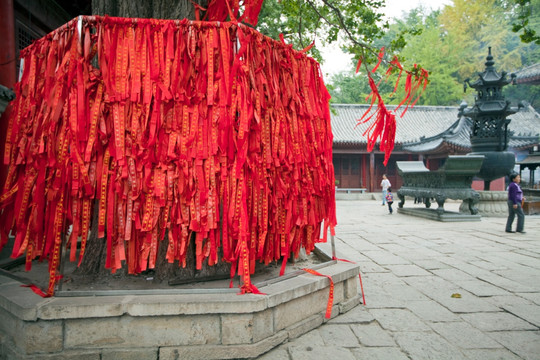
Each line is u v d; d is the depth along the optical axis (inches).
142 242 99.0
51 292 95.2
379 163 997.2
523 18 173.9
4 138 168.7
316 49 293.3
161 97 95.6
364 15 209.0
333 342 106.4
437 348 103.8
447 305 137.9
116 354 90.4
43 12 237.0
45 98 98.7
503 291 155.3
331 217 134.0
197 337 94.0
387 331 114.6
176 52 97.4
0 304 96.9
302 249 169.6
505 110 432.1
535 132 903.7
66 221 99.1
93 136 92.8
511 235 302.7
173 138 96.8
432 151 786.2
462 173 391.2
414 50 1379.2
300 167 115.9
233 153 99.5
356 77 1459.2
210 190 98.3
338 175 986.1
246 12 107.3
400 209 502.6
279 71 113.3
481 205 438.9
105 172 94.3
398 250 241.6
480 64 1332.4
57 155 96.1
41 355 88.4
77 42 94.5
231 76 97.2
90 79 94.1
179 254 100.7
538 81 803.4
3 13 177.8
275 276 126.8
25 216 102.0
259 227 107.5
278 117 109.3
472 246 255.8
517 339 110.0
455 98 1342.3
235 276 123.4
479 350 103.0
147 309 91.1
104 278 120.0
